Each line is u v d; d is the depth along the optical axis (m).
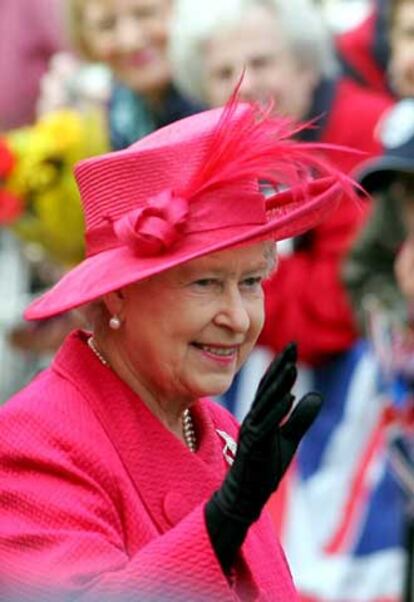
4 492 9.16
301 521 17.23
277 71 17.50
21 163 18.38
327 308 17.23
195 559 8.77
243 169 9.29
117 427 9.46
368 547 17.05
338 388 17.30
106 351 9.65
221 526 8.80
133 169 9.40
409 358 16.78
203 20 17.66
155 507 9.40
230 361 9.47
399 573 16.98
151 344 9.44
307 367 17.50
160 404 9.70
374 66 19.75
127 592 8.72
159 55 18.88
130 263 9.29
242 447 8.79
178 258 9.18
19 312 18.97
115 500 9.28
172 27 18.00
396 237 16.98
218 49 17.62
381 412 17.00
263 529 9.99
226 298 9.35
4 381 19.06
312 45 17.62
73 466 9.24
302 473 17.33
